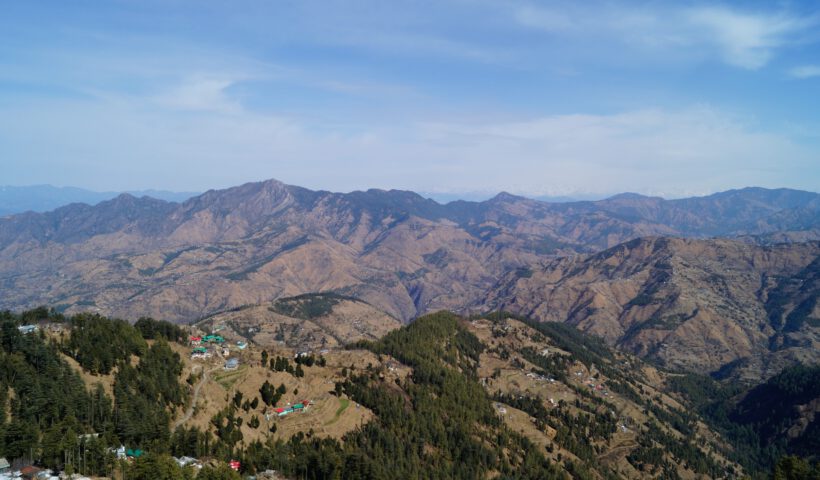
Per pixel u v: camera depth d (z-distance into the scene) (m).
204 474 185.75
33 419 193.88
